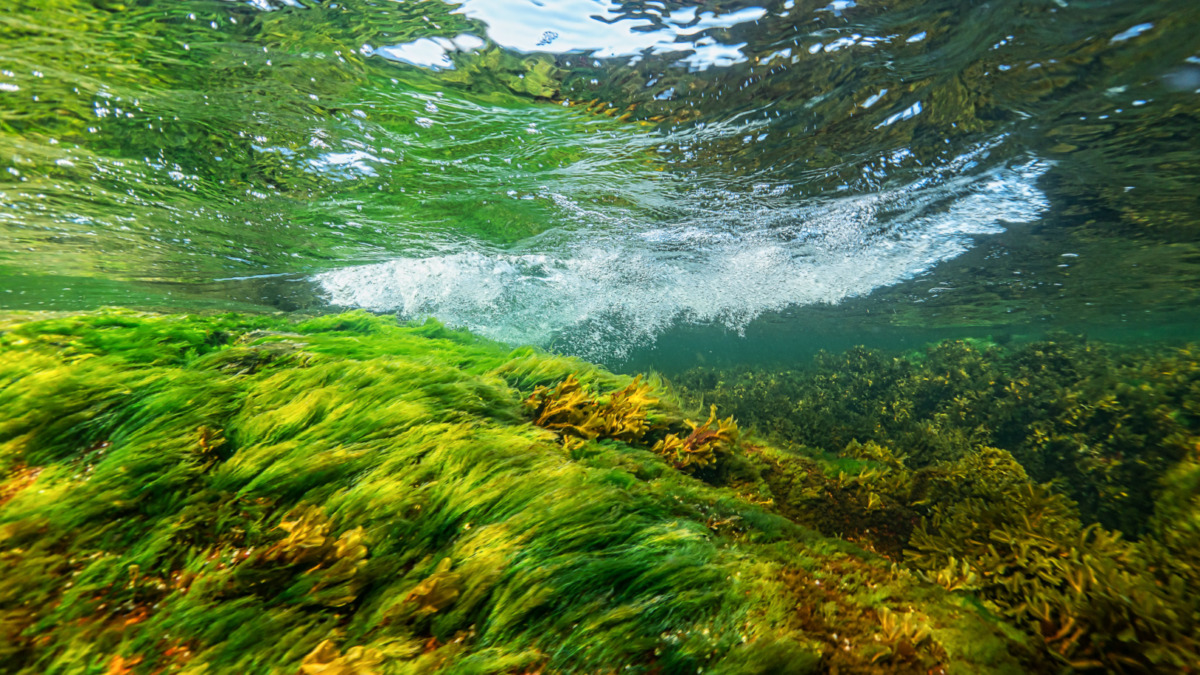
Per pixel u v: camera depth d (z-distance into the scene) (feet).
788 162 23.16
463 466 10.23
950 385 37.22
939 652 7.39
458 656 6.67
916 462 28.81
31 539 7.42
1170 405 26.55
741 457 14.35
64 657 6.07
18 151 18.81
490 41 15.67
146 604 6.93
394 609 7.11
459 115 18.88
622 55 16.46
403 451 10.39
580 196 26.84
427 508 9.09
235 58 15.26
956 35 15.67
